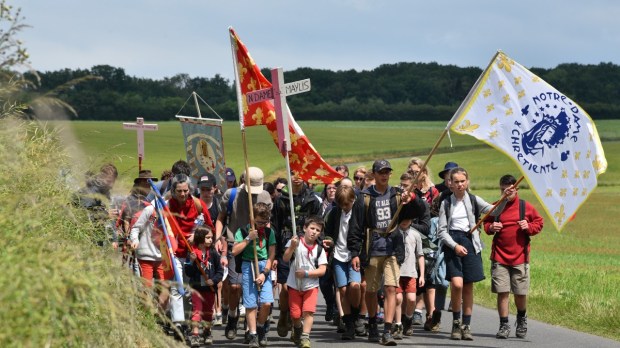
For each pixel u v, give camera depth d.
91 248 9.72
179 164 20.14
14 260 7.71
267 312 16.84
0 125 9.63
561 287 26.62
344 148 185.62
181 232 16.28
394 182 124.75
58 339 7.54
